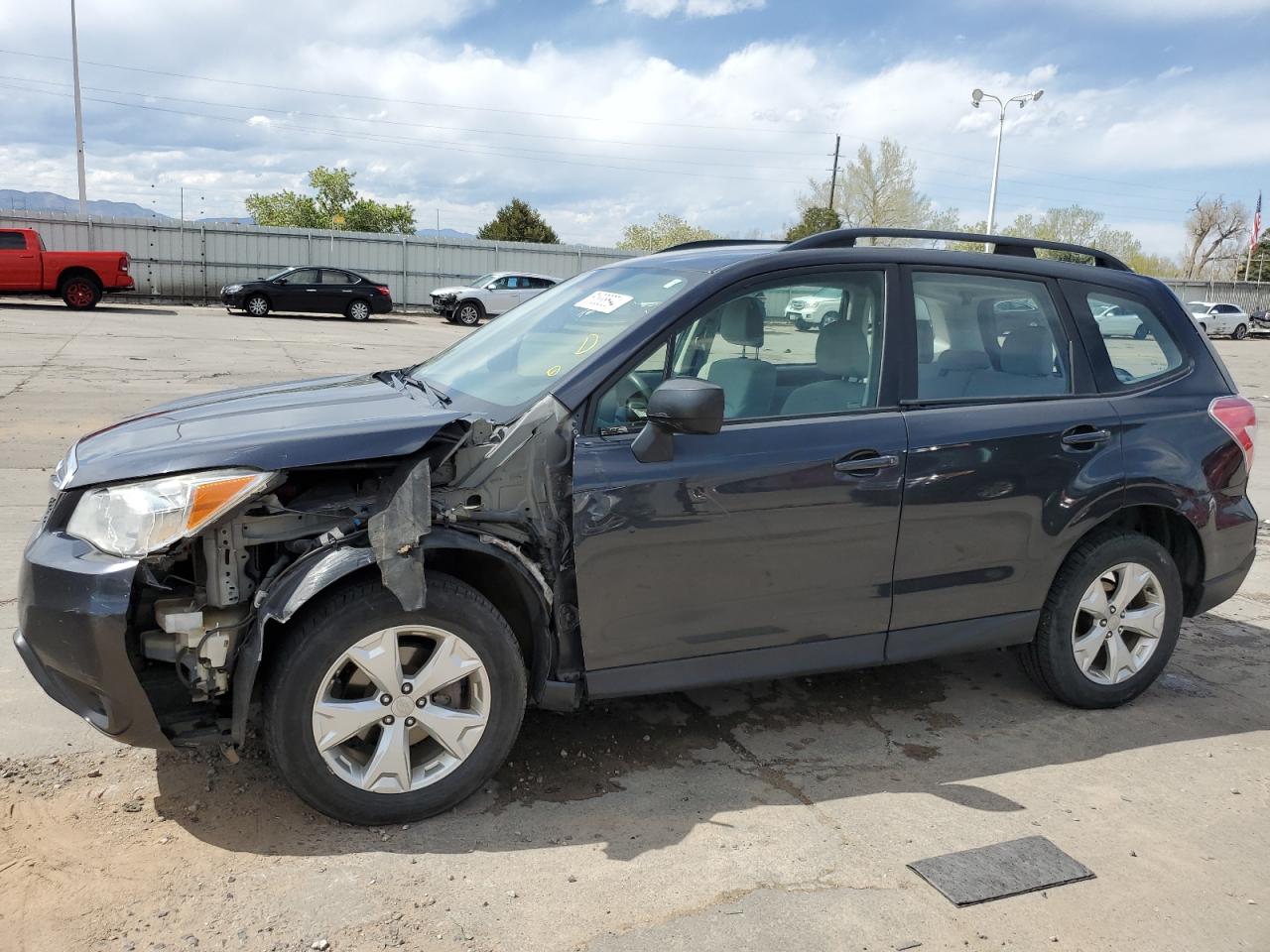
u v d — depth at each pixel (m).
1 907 2.50
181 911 2.52
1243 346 34.81
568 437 3.02
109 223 31.56
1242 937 2.60
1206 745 3.74
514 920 2.54
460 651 2.93
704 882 2.74
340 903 2.57
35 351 15.24
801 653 3.39
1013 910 2.67
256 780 3.17
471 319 30.09
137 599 2.74
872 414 3.43
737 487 3.14
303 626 2.76
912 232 3.78
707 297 3.30
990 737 3.75
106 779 3.14
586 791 3.22
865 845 2.96
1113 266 4.19
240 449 2.73
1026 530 3.65
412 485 2.79
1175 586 4.01
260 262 33.84
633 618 3.12
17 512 6.32
